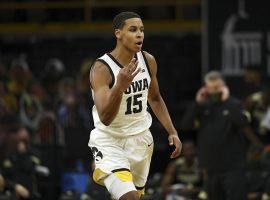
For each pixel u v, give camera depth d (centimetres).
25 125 2406
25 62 3014
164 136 2406
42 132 2288
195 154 2131
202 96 1983
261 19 2394
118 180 1177
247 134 1981
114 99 1103
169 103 2723
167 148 2384
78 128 2262
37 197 2045
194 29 3066
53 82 2697
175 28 3078
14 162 2034
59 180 2191
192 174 2114
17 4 3178
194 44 2945
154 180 2155
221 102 1953
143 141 1214
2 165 2031
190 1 3028
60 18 3216
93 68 1177
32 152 2105
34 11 3238
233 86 2392
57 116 2322
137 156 1213
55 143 2231
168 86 2770
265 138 2162
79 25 3164
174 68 2858
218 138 1942
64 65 3012
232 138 1948
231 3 2395
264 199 1958
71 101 2403
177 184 2125
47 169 2155
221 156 1944
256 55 2391
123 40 1171
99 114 1133
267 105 2192
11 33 3216
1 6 3188
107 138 1205
